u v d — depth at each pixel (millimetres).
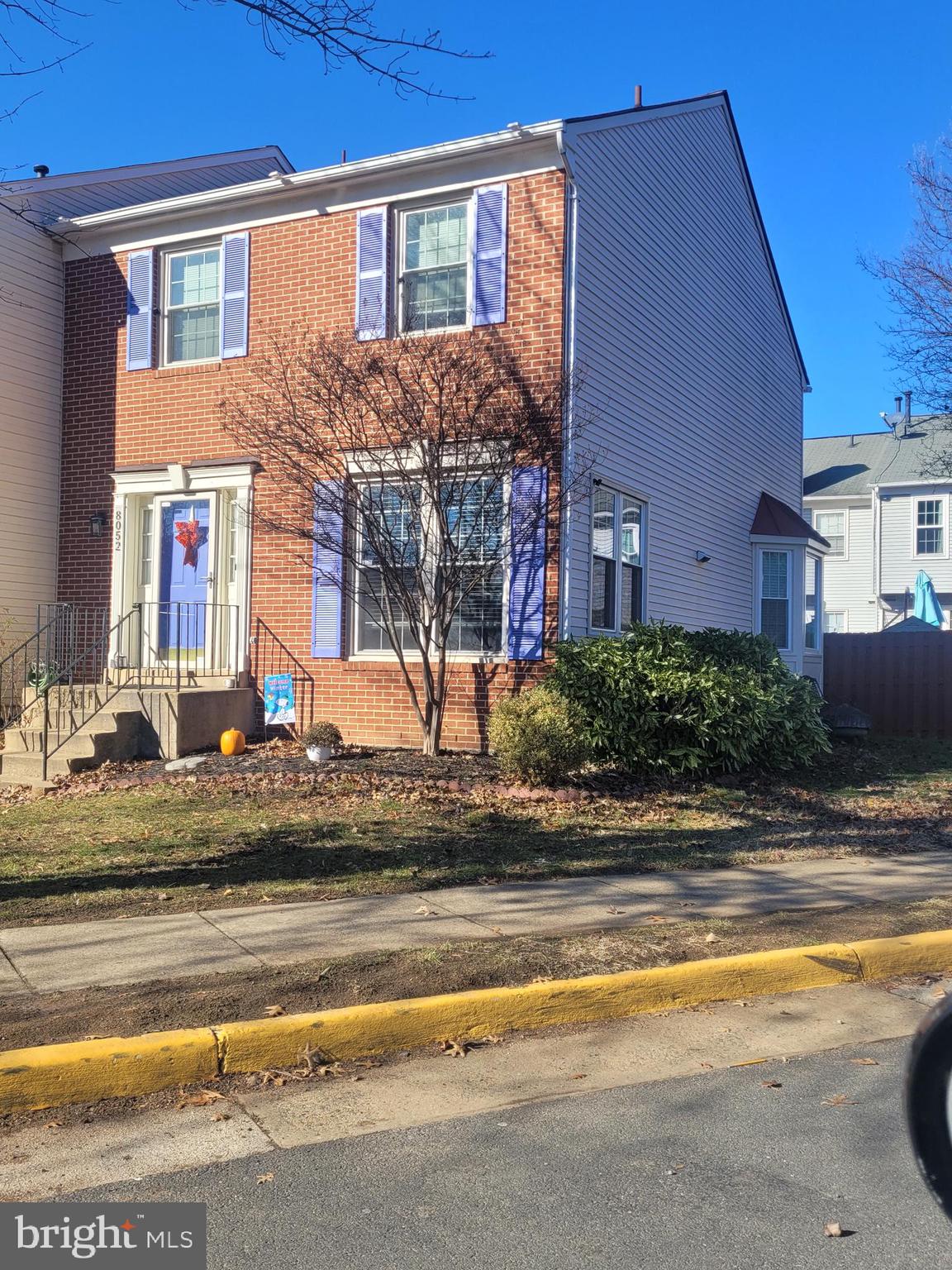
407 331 12211
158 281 14609
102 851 8398
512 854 8469
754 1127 4230
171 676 14008
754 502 19078
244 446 13680
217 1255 3311
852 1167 3904
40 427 14773
